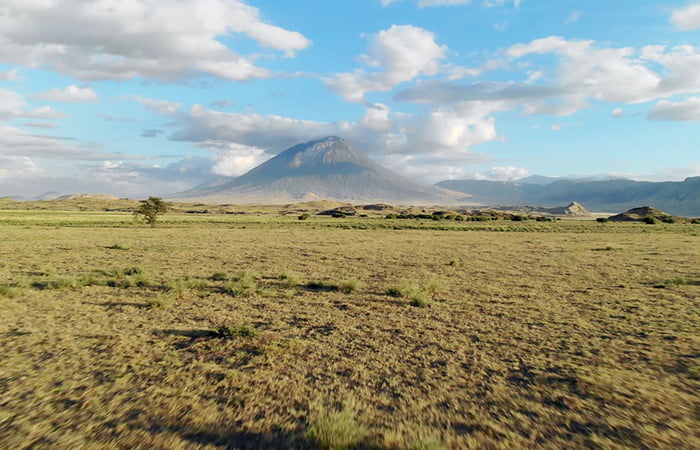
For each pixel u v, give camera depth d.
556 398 6.61
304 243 41.03
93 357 8.34
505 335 10.27
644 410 6.18
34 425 5.52
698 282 18.58
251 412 5.97
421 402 6.40
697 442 5.27
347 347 9.23
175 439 5.19
